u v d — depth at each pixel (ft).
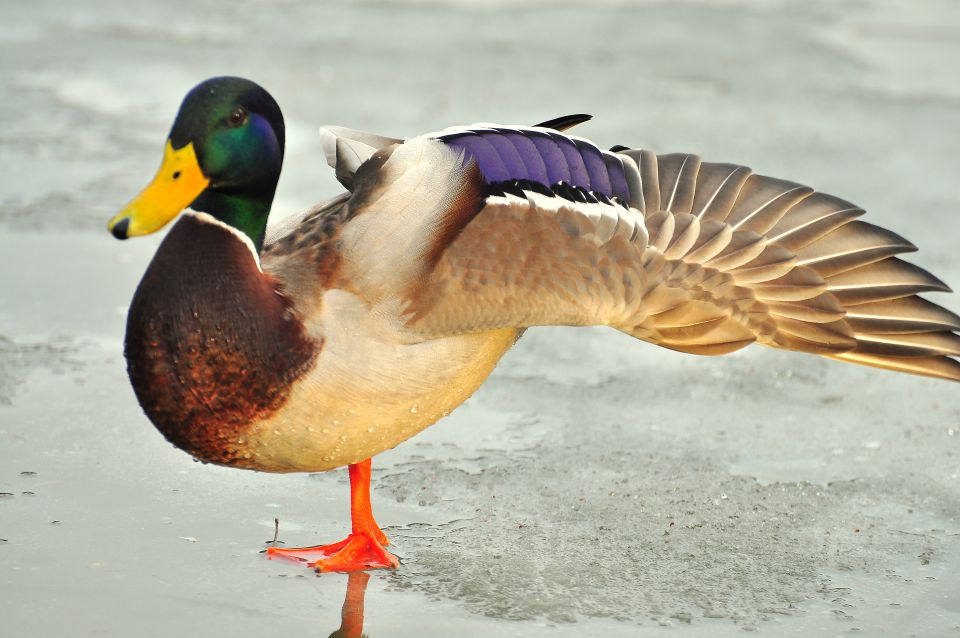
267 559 24.36
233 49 64.34
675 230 23.91
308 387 21.33
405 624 22.29
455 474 28.43
